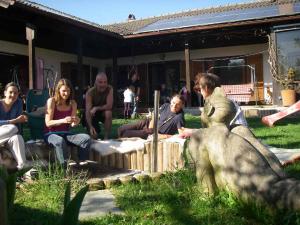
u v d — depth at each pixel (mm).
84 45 18422
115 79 17375
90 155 5770
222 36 16156
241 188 3232
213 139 3488
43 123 6105
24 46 15898
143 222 3227
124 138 6109
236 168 3268
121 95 18453
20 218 3420
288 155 5824
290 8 15852
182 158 4980
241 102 16688
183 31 15578
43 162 5230
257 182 3139
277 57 14953
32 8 11883
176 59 18562
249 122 11656
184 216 3346
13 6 11312
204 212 3379
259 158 3246
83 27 14352
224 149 3383
